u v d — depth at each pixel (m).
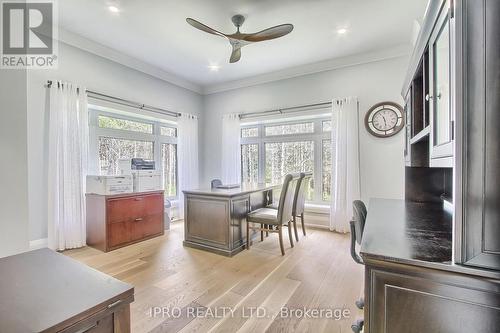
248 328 1.64
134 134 4.04
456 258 0.80
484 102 0.78
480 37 0.79
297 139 4.44
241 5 2.49
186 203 3.23
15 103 1.71
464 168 0.80
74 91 3.03
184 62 3.91
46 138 2.90
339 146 3.74
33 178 2.79
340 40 3.21
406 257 0.87
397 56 3.42
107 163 3.67
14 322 0.63
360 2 2.45
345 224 3.73
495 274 0.74
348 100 3.67
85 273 0.92
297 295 2.04
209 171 5.22
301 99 4.17
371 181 3.63
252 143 4.89
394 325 0.88
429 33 1.36
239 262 2.71
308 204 4.32
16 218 1.71
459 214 0.80
